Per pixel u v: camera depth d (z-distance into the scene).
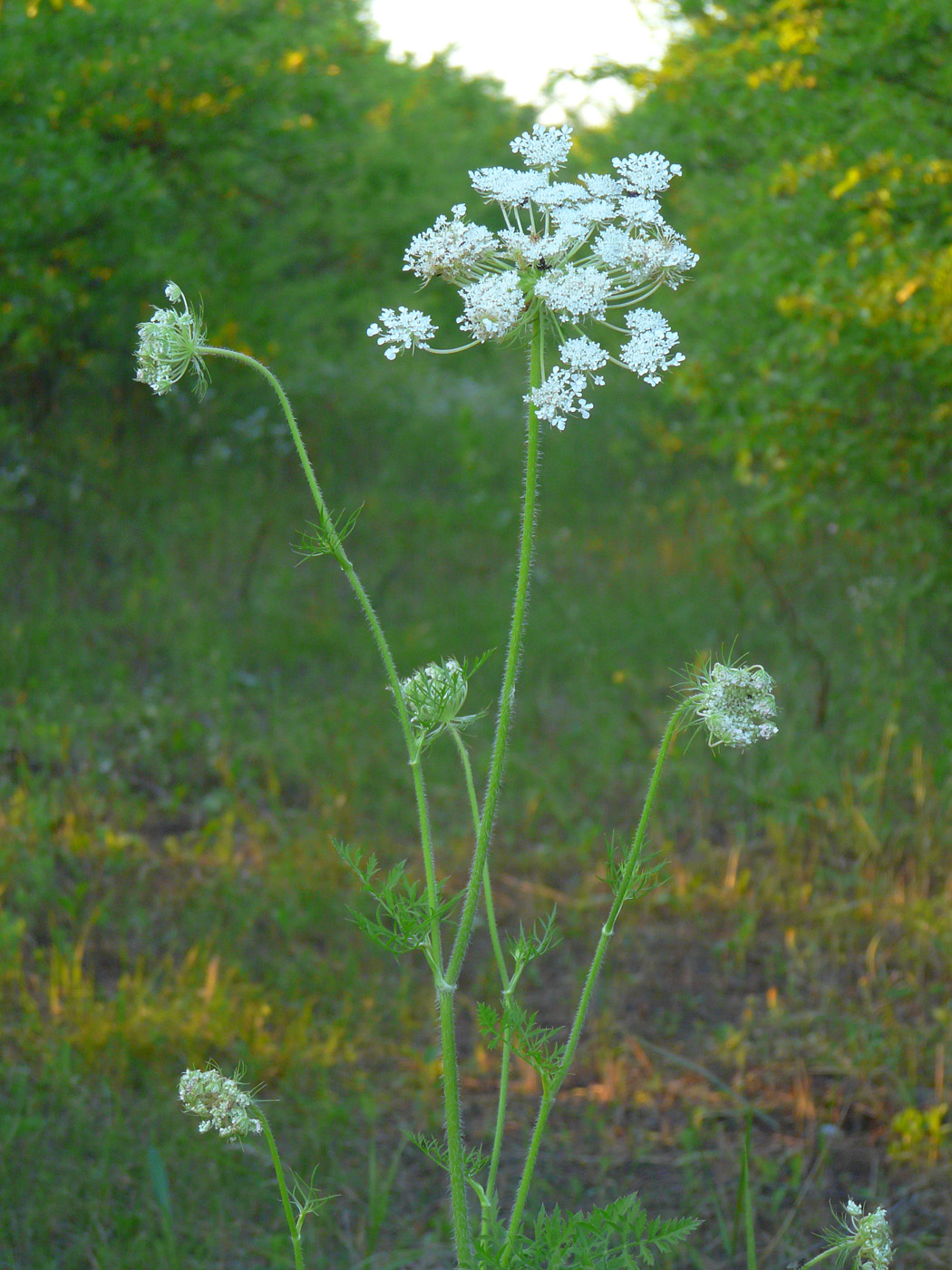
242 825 5.28
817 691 6.37
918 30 5.00
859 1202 3.13
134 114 6.95
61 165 6.36
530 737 6.30
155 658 6.91
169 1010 3.76
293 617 7.70
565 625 7.79
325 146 8.49
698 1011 4.11
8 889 4.45
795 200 5.69
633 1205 1.82
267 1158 3.25
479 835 1.71
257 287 9.44
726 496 10.05
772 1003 4.04
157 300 8.38
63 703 6.08
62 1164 3.08
